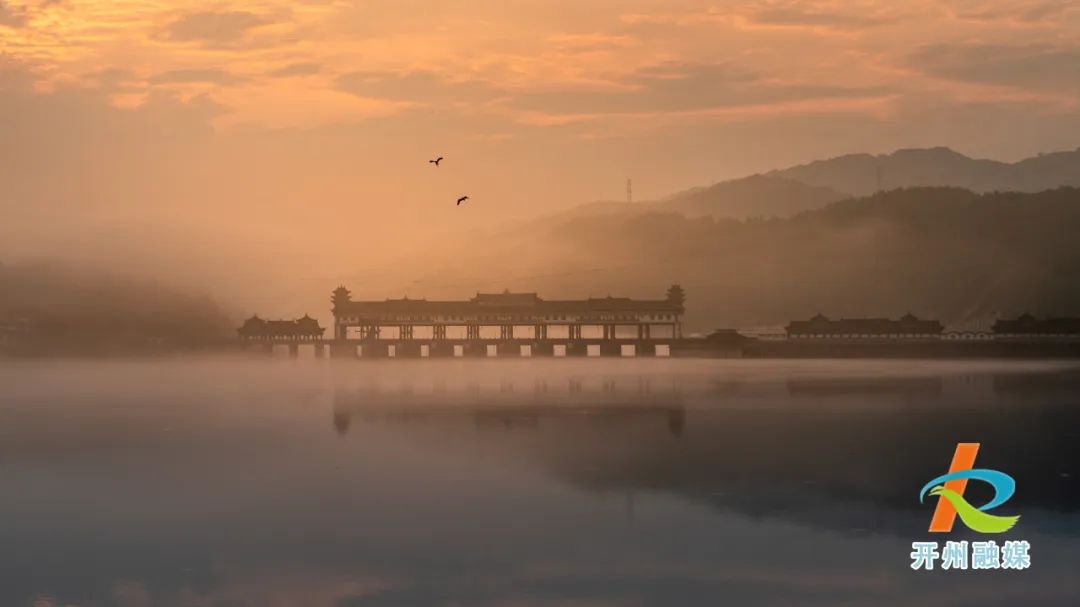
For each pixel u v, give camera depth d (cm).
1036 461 15962
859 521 12344
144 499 13575
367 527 12112
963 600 9731
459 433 19512
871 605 9669
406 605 9656
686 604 9694
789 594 9888
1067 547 11325
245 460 16450
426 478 14838
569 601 9756
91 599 9912
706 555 11050
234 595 9944
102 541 11644
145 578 10412
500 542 11506
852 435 18775
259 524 12288
